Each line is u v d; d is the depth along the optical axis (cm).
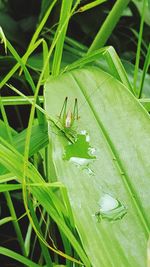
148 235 31
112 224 32
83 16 77
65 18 39
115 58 41
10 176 35
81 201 32
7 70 64
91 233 31
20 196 62
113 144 35
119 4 47
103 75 38
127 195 33
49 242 58
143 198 33
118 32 81
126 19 82
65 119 35
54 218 33
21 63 38
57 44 39
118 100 37
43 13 66
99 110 36
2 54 72
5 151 33
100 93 37
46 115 35
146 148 35
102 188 33
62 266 45
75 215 32
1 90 69
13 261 61
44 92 37
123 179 33
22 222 65
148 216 32
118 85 37
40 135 40
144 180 33
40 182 33
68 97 37
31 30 73
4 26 72
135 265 30
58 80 38
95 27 77
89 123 36
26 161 33
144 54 71
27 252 48
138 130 35
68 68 41
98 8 77
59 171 33
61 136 35
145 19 77
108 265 30
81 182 33
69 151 34
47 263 40
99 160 34
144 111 36
